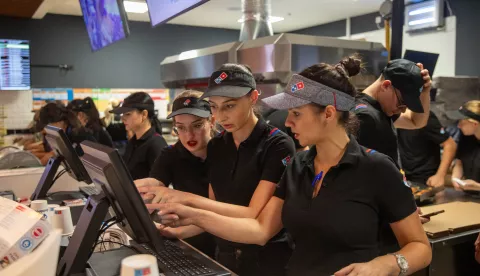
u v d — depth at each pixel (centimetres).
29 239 94
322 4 649
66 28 752
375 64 330
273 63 296
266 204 168
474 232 205
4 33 703
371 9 684
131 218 123
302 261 145
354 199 138
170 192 170
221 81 177
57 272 130
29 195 304
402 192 138
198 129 213
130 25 800
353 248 138
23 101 646
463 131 356
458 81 491
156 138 308
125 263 95
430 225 206
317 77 140
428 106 228
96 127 429
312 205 142
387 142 212
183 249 147
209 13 731
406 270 131
